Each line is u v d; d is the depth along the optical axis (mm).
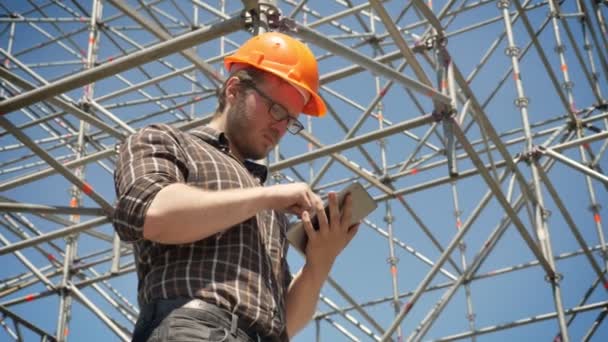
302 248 2623
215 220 2100
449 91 5793
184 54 5578
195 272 2170
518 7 8242
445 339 8984
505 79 9133
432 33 6621
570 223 7879
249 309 2158
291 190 2303
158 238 2096
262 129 2609
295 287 2637
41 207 5688
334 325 9570
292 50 3006
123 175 2211
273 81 2656
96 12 9359
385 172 9227
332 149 6215
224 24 4148
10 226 8891
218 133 2533
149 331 2131
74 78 4289
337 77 6383
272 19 4242
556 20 9500
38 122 8602
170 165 2248
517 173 7027
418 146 9109
